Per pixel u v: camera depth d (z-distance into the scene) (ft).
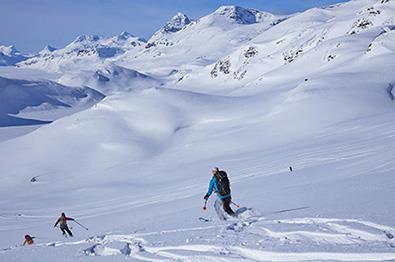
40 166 256.73
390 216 24.54
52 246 32.27
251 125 257.34
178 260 23.39
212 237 27.20
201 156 220.02
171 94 355.56
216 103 340.39
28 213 141.69
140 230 34.58
